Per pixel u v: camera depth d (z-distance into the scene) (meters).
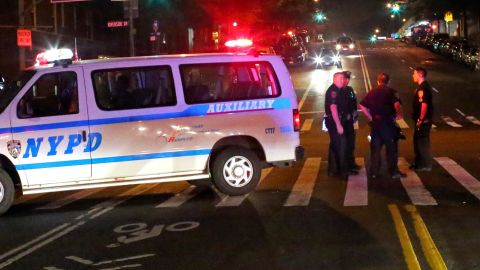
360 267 6.39
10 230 8.61
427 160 11.79
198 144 9.91
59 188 9.61
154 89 9.80
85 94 9.59
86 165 9.59
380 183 10.87
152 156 9.74
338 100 11.40
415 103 11.82
